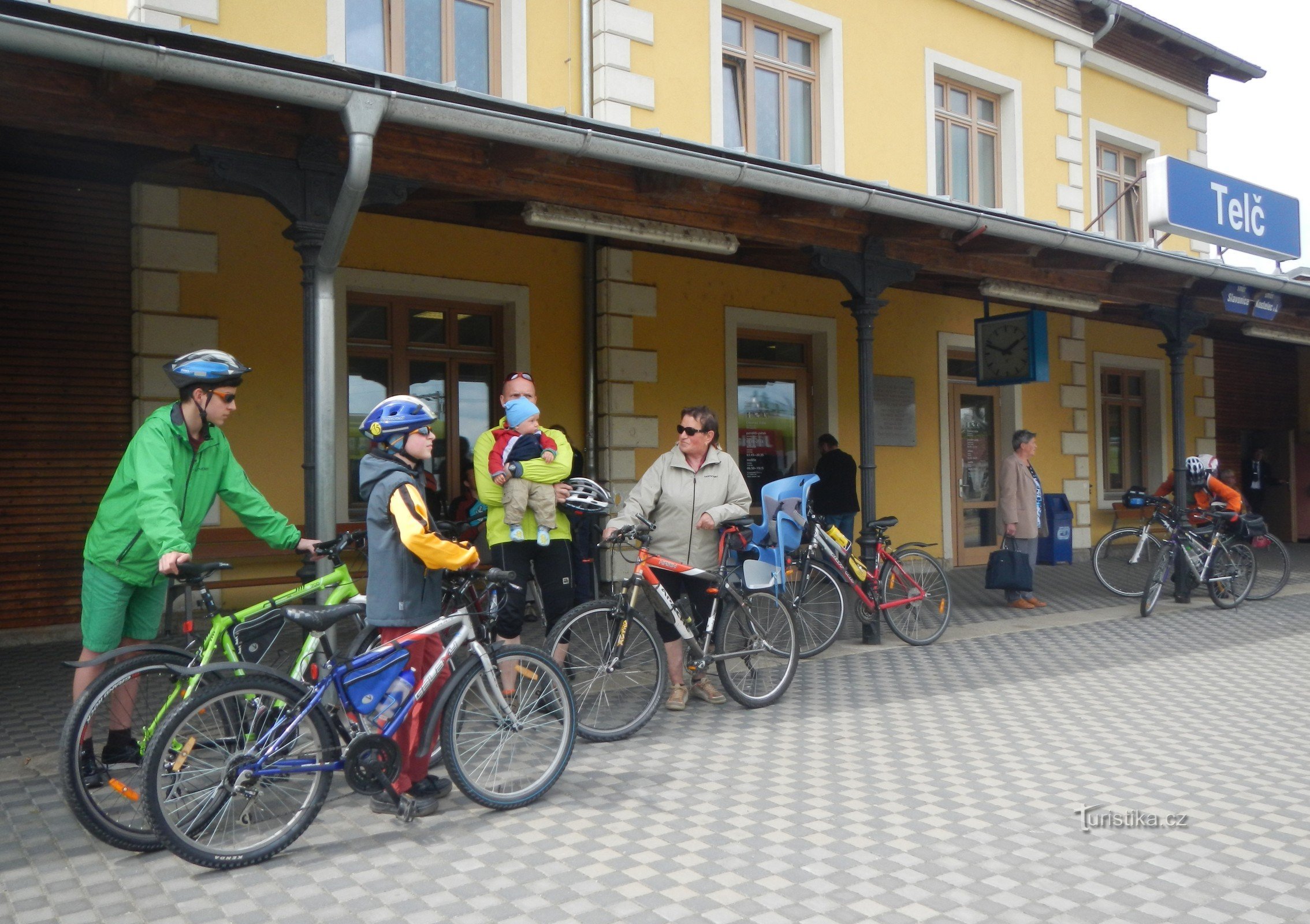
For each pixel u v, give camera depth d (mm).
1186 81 16266
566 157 5914
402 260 8914
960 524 13188
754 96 11016
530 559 5418
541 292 9742
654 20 9875
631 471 10141
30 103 4461
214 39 4469
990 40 13086
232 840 3539
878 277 7754
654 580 5398
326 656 3986
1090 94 14930
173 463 4012
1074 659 7133
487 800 4023
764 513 6660
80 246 7758
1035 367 10594
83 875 3445
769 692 5805
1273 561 12727
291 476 8352
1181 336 10539
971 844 3723
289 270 8375
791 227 7273
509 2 9156
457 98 5297
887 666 6898
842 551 7512
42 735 5141
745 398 11445
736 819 3973
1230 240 10195
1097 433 14922
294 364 8383
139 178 7703
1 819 3961
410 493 3852
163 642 4164
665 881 3395
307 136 5113
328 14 8086
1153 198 9570
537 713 4227
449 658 4082
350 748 3705
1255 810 4086
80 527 7777
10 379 7531
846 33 11555
